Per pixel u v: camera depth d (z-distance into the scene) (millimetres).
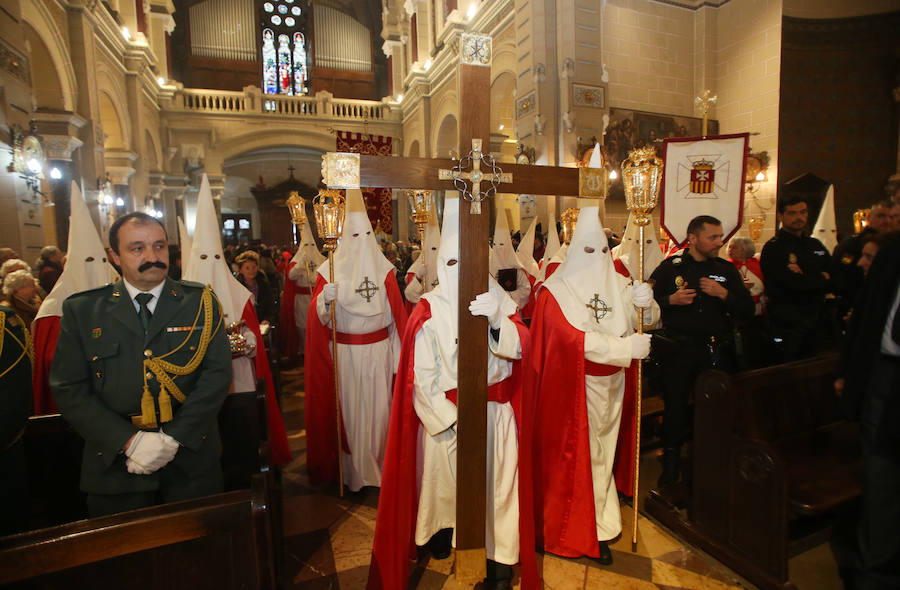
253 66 21688
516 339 2072
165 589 1398
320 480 3305
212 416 1779
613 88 9766
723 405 2422
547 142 9211
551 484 2469
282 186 22219
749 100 9938
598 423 2465
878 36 10164
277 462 3480
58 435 2238
